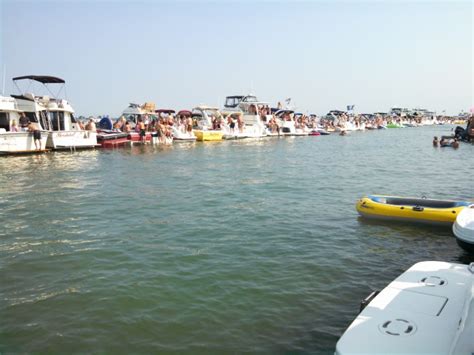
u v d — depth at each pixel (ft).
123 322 21.86
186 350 19.36
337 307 23.40
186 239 35.70
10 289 25.95
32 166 85.46
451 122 469.57
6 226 40.34
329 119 282.15
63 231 38.55
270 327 21.33
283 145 151.94
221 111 183.11
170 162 95.09
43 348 19.62
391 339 15.71
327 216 43.27
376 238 35.68
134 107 161.58
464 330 14.84
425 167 86.38
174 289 25.68
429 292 18.99
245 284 26.37
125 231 38.32
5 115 100.42
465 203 39.47
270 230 38.29
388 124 321.73
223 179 69.92
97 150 121.49
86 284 26.50
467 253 31.99
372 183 65.41
